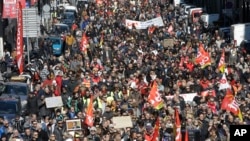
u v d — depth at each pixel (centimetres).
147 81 6875
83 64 7706
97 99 5638
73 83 6438
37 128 4875
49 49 9406
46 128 4950
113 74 6731
